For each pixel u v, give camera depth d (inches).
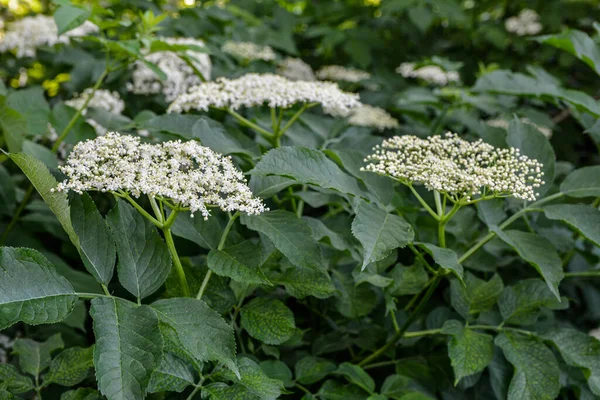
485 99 151.9
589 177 94.5
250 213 69.7
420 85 208.7
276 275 86.1
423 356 98.6
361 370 87.0
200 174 69.1
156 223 71.4
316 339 98.5
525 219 105.8
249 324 81.8
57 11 103.8
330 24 224.2
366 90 194.7
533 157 100.0
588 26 232.5
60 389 91.0
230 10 196.1
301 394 94.0
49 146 146.6
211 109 133.7
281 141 120.5
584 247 136.3
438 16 225.3
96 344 57.5
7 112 110.3
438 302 115.4
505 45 228.8
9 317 57.4
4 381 76.0
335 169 80.7
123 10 181.6
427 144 87.4
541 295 92.7
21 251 60.6
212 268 71.9
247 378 71.3
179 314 64.2
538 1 229.1
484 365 82.7
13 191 123.0
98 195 136.3
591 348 86.4
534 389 82.2
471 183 78.5
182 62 141.6
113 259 69.1
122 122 121.2
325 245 96.3
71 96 164.4
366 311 94.3
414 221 100.5
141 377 56.6
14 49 169.3
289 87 102.7
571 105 118.0
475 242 111.7
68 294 62.6
